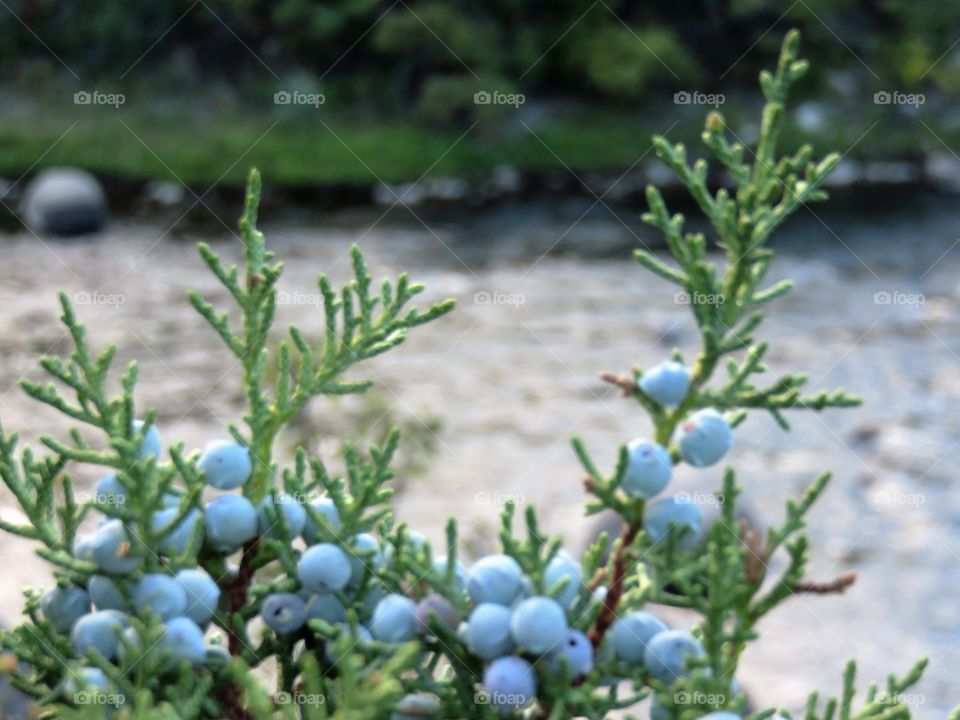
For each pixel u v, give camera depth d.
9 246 11.63
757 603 1.43
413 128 17.39
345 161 16.08
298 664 1.48
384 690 1.16
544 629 1.29
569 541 4.82
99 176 15.13
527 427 7.16
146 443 1.48
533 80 18.23
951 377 8.38
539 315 9.80
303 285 10.64
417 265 11.62
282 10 18.28
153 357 8.31
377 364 8.39
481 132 17.11
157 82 18.27
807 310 10.08
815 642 4.82
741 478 6.53
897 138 17.59
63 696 1.41
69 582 1.42
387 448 1.49
